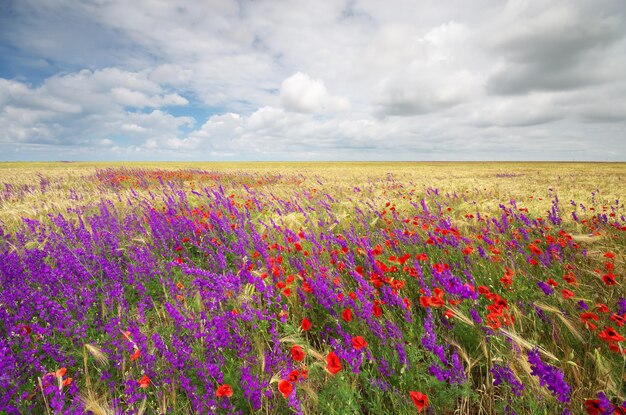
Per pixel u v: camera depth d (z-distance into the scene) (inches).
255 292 136.9
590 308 118.7
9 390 82.0
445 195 448.5
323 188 581.9
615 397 83.7
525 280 147.2
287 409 85.7
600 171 1465.3
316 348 116.4
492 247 181.0
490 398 86.5
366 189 552.7
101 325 117.6
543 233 216.8
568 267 148.9
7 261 145.4
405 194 466.6
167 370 92.3
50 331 106.1
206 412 81.0
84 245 188.9
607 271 147.7
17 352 101.1
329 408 82.9
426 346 90.3
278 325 121.4
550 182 710.5
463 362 104.2
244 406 86.3
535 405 77.0
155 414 84.0
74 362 101.8
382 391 87.4
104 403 80.8
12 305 115.6
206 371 91.0
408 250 189.5
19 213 316.2
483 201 361.7
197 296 128.6
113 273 150.3
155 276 158.6
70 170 1328.7
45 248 180.4
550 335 110.0
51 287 136.8
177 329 111.6
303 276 138.3
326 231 235.9
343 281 147.6
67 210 328.8
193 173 1027.9
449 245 178.7
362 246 172.1
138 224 253.6
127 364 97.6
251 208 352.5
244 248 187.2
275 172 1263.5
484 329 100.1
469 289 108.5
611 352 98.1
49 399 86.8
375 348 105.7
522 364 83.0
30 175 1036.5
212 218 231.9
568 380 89.8
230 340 101.1
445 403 85.7
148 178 836.6
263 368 89.0
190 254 210.5
